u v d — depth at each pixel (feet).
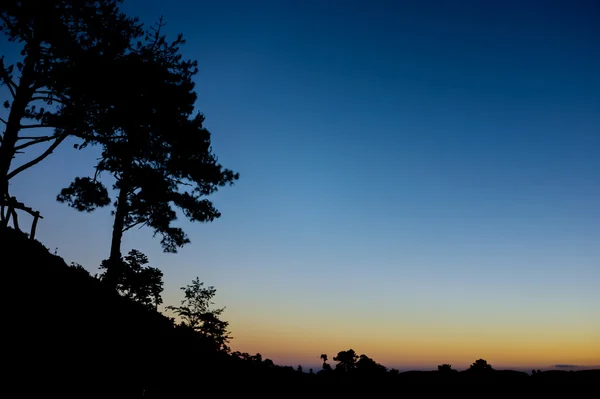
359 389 90.38
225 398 47.21
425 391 97.55
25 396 26.84
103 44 64.75
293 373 87.81
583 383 106.22
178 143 78.95
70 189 82.12
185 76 81.66
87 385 32.37
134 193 81.25
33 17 56.34
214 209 88.69
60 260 57.93
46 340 34.91
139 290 74.23
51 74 58.85
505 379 110.83
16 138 57.00
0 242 47.19
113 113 65.92
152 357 46.11
